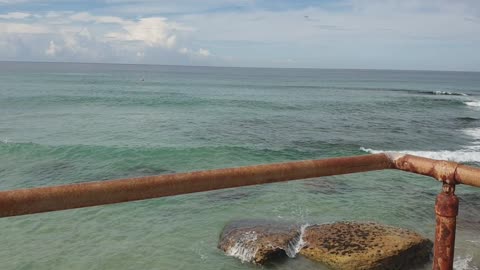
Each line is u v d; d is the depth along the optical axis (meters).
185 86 81.50
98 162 16.22
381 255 6.51
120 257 7.58
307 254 6.95
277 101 49.75
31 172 14.60
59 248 7.96
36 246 8.05
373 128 29.12
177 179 1.54
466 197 11.37
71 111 34.78
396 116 36.78
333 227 7.62
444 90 84.88
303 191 11.65
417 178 13.39
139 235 8.59
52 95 48.59
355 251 6.66
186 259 7.45
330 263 6.64
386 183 12.77
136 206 10.29
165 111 36.38
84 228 8.95
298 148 20.95
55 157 16.77
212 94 60.16
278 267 6.87
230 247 7.61
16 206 1.30
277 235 7.53
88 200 1.40
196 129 26.36
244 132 25.67
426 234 8.76
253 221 8.68
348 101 52.09
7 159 16.28
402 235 7.13
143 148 18.31
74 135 23.36
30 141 20.95
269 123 30.17
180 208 10.20
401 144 23.19
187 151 18.25
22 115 31.66
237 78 135.75
